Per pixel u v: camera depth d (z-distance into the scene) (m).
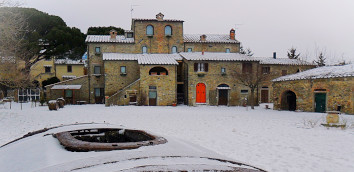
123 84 30.36
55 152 1.75
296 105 22.28
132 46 33.34
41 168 1.46
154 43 33.81
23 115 15.96
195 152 1.91
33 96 34.44
